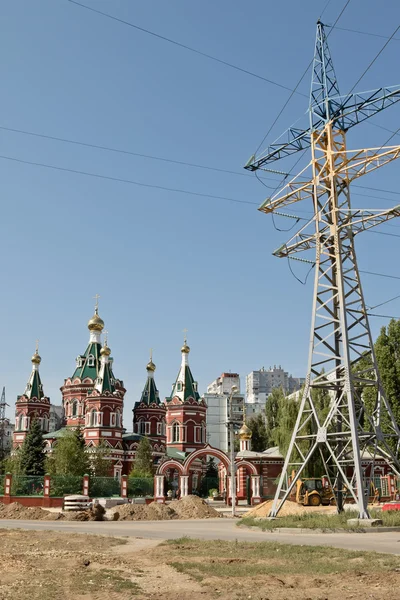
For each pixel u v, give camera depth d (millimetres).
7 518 53500
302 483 58938
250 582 16766
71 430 95000
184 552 23031
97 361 113938
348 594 15156
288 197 43031
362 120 41688
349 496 51125
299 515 39344
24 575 17500
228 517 58156
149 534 34344
